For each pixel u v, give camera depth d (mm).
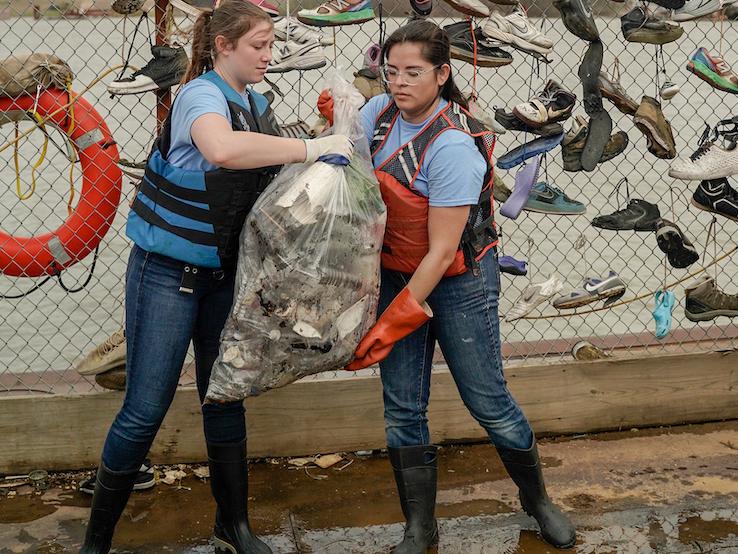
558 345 5727
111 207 4805
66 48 13500
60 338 7875
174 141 3549
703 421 5602
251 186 3611
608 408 5453
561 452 5258
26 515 4570
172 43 4789
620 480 4941
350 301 3635
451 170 3590
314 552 4297
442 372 5242
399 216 3711
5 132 13719
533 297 5164
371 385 5152
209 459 4121
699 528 4473
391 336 3746
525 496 4332
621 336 5820
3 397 4859
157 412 3814
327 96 3795
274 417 5109
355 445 5211
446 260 3678
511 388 5336
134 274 3742
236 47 3541
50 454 4922
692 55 5676
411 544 4102
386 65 3766
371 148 3838
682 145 11117
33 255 4758
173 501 4734
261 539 4395
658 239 5203
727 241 9820
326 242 3514
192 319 3766
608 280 5184
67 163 12391
